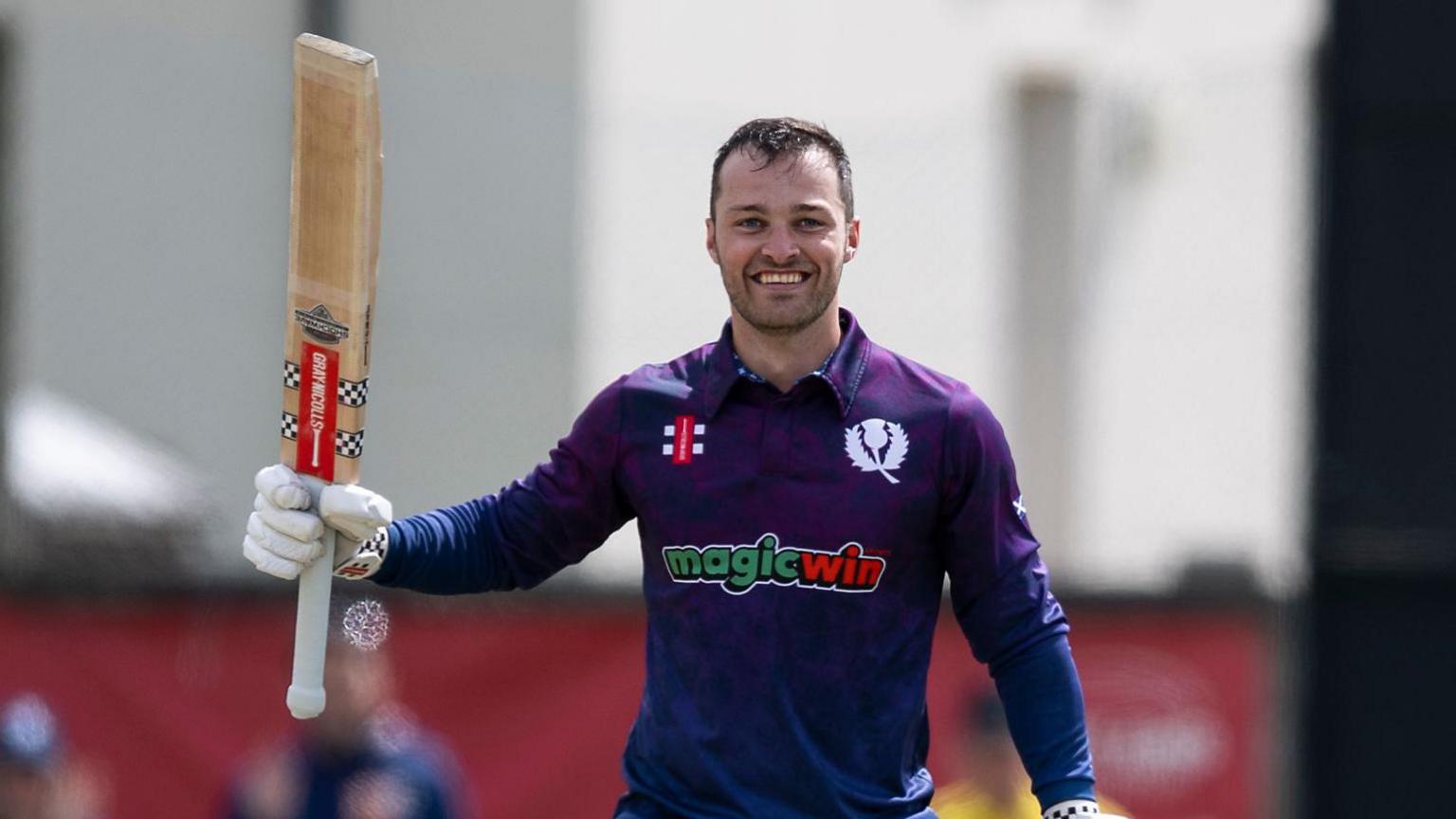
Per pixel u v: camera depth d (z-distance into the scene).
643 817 15.05
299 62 15.02
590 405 15.66
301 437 15.02
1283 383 42.38
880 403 15.05
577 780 29.75
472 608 29.59
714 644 14.92
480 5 38.12
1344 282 29.42
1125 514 45.44
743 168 14.95
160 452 35.81
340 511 14.67
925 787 15.29
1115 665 30.31
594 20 39.34
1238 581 30.34
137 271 36.44
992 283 45.88
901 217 44.34
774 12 43.00
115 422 35.94
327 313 14.96
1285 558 30.58
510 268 38.03
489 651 29.64
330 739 27.73
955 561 15.24
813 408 15.06
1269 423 42.97
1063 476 46.53
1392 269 29.36
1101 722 30.23
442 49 37.75
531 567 15.83
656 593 15.30
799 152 14.96
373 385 36.75
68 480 32.09
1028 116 48.66
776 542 14.91
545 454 37.97
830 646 14.85
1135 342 46.00
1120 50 48.06
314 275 15.00
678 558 15.11
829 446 14.97
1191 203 45.38
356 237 14.88
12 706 27.62
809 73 43.66
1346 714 29.61
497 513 15.75
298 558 14.72
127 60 36.69
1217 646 30.36
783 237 14.86
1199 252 45.09
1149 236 46.28
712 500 15.02
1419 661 29.52
